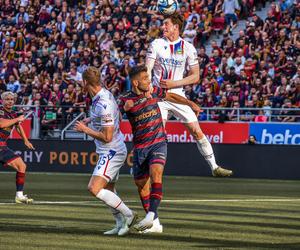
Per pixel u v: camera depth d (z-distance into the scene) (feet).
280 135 180.34
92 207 102.01
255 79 192.85
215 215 92.58
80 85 211.61
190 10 223.30
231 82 196.03
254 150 176.04
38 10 245.24
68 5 242.99
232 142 184.14
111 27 225.97
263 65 195.83
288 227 80.33
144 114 73.00
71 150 191.72
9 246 64.69
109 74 209.36
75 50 228.43
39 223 82.38
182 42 82.89
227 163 178.50
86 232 74.64
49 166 193.77
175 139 186.50
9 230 75.72
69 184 152.66
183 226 80.38
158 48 82.64
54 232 74.33
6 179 167.63
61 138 198.49
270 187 148.66
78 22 236.22
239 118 188.75
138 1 227.81
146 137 73.15
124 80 207.92
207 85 197.16
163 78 83.25
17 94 226.58
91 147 189.67
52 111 204.44
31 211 96.02
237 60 199.72
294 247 65.67
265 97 189.37
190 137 184.85
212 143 179.73
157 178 72.18
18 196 108.68
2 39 244.63
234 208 102.53
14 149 196.85
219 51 203.92
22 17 246.27
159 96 76.43
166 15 83.10
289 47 196.65
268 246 66.08
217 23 220.84
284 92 188.24
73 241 68.08
